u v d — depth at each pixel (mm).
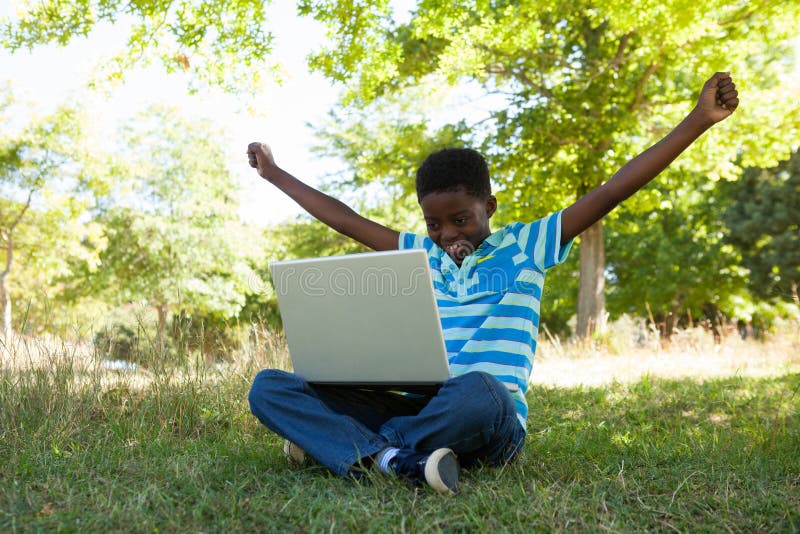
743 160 11742
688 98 11945
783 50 12766
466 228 2312
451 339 2277
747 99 11016
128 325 4164
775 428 3076
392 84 12336
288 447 2371
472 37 10336
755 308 21859
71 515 1810
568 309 23375
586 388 5469
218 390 3738
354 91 8367
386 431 2225
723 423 3729
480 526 1742
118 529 1742
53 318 3953
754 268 19828
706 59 10906
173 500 1947
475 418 2059
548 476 2303
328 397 2361
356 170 18422
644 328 10711
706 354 9102
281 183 2805
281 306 2258
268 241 23453
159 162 21406
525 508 1907
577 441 3002
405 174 12883
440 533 1713
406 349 2084
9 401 3121
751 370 7215
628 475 2375
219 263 21641
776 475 2363
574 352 9586
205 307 21281
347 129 18531
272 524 1771
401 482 2082
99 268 20438
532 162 12445
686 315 24453
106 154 16969
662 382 5680
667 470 2455
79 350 3805
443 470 2012
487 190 2361
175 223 20969
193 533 1719
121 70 7445
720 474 2346
